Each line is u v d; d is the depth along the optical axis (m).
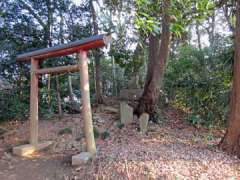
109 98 9.23
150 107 6.91
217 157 4.41
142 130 6.07
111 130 6.15
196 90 7.37
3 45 7.59
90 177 3.88
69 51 4.83
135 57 9.37
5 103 7.32
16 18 7.89
